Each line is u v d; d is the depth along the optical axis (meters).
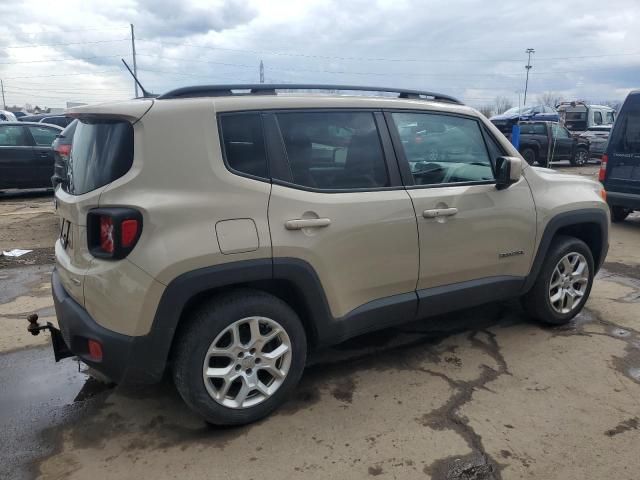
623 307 4.76
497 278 3.81
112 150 2.62
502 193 3.73
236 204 2.72
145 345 2.58
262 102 2.91
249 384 2.88
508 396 3.23
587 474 2.55
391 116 3.36
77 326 2.68
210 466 2.62
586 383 3.39
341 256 3.04
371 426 2.94
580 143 19.84
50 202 10.57
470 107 3.84
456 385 3.38
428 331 4.22
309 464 2.63
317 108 3.09
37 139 10.73
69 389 3.38
